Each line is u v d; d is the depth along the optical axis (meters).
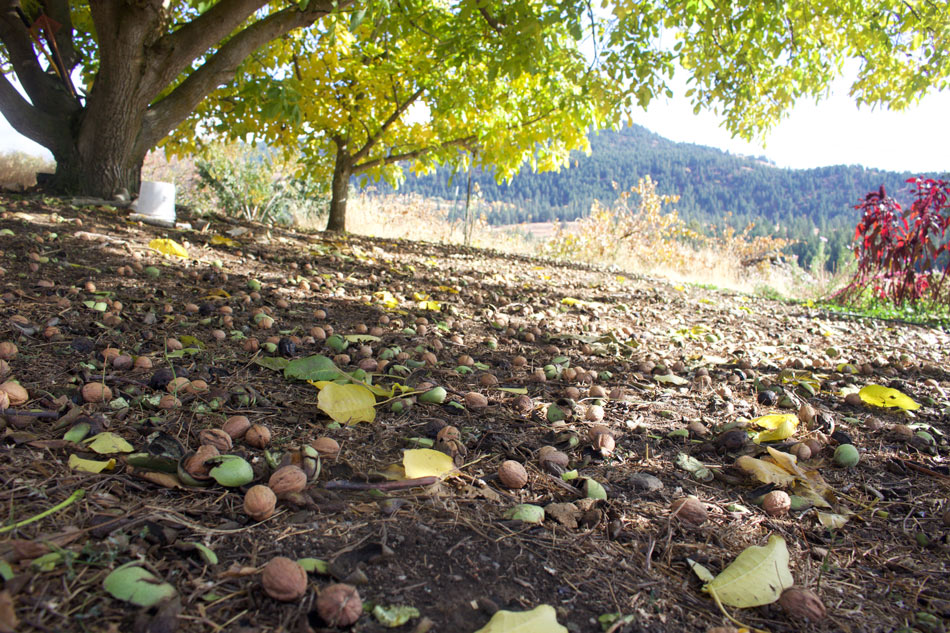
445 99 7.55
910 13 7.22
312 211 12.20
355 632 1.03
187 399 2.00
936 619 1.24
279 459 1.60
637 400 2.61
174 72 5.95
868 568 1.45
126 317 2.87
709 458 2.03
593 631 1.11
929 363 4.16
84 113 5.97
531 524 1.47
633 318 5.02
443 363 2.88
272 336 2.91
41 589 1.02
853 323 6.33
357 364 2.66
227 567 1.17
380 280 5.11
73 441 1.58
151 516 1.29
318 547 1.27
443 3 8.02
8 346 2.15
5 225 4.32
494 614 1.09
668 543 1.45
